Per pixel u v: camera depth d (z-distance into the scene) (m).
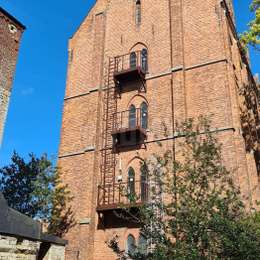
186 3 22.72
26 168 21.80
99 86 23.03
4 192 21.31
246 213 11.34
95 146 21.28
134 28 23.95
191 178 11.64
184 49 21.45
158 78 21.47
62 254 12.13
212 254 10.12
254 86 27.33
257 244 9.71
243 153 17.61
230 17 23.73
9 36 14.16
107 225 19.38
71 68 25.11
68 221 20.23
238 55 23.59
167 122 19.92
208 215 10.81
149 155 19.70
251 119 22.23
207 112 19.05
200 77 20.14
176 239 10.73
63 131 23.22
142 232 11.62
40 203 20.11
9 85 13.73
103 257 18.72
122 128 20.61
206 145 12.72
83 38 25.64
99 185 20.61
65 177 21.62
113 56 23.84
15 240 9.79
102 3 25.86
